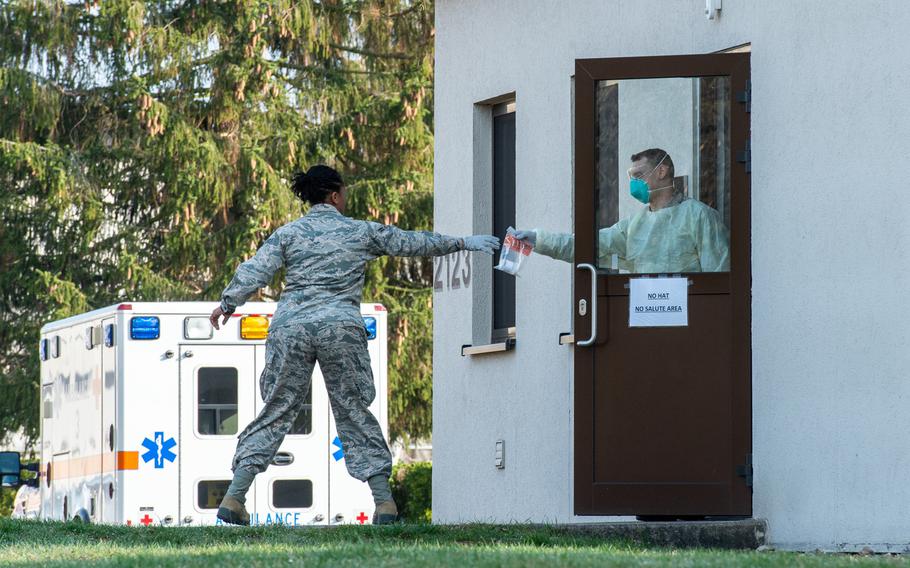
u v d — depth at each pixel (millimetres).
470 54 34406
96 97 67812
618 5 29141
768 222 24500
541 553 19094
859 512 22734
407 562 17891
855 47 23156
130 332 35219
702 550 21469
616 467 24625
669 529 23625
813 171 23719
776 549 23703
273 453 23000
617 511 24562
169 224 66562
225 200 65188
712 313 24672
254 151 64688
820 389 23406
